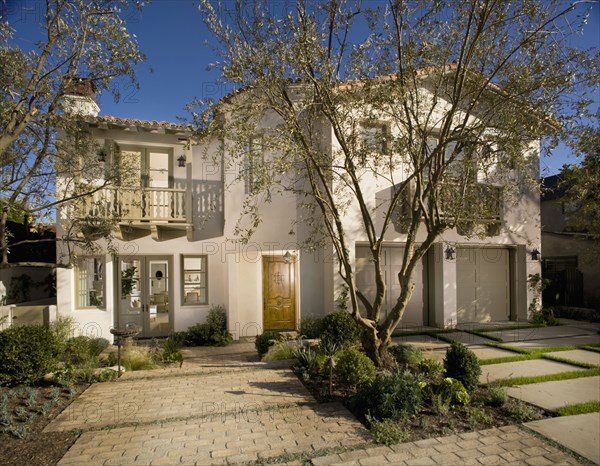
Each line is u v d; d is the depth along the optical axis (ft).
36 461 13.04
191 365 25.86
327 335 25.95
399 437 14.46
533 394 19.25
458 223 23.82
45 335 21.08
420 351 25.16
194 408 17.54
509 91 21.36
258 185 20.77
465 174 25.07
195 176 36.17
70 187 28.27
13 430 15.05
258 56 20.29
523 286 41.32
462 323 39.70
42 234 38.68
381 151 24.94
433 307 38.06
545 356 26.37
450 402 17.61
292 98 27.12
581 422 15.99
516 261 41.91
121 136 33.53
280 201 33.30
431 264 38.52
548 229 56.24
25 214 25.66
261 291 37.09
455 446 14.06
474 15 19.62
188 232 34.45
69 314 31.65
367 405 16.66
